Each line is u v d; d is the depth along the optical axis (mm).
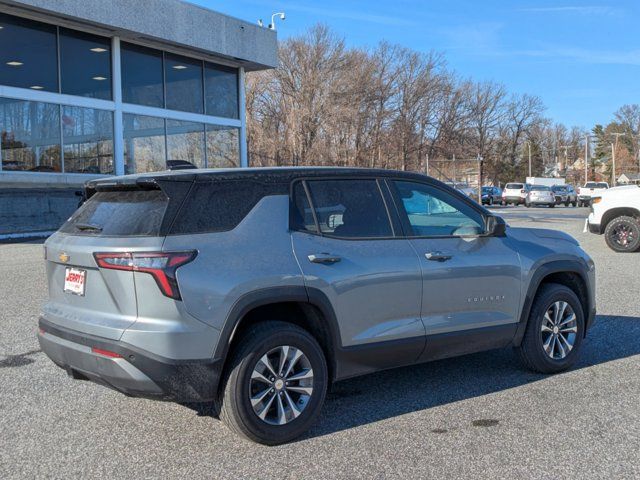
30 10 18953
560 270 5516
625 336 6879
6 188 19031
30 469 3783
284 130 43719
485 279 5047
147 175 4098
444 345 4859
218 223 4031
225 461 3879
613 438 4180
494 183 94812
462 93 58438
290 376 4152
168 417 4609
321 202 4504
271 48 27172
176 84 24578
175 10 22797
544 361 5461
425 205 5047
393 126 50469
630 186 15273
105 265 3883
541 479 3605
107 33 21500
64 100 20562
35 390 5184
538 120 99562
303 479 3631
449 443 4121
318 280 4203
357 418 4586
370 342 4465
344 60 45969
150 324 3758
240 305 3914
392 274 4547
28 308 8320
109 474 3713
